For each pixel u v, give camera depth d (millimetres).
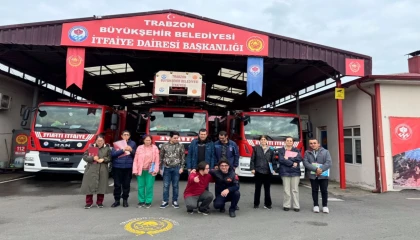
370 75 10180
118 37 10406
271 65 13078
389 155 10320
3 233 5000
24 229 5223
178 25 10617
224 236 5055
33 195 8227
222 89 20438
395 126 10430
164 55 11633
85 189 6641
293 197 7094
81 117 10844
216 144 7223
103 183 6750
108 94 21891
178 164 7105
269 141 11445
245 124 11719
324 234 5289
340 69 10922
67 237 4852
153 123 11523
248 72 10773
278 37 10852
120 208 6867
